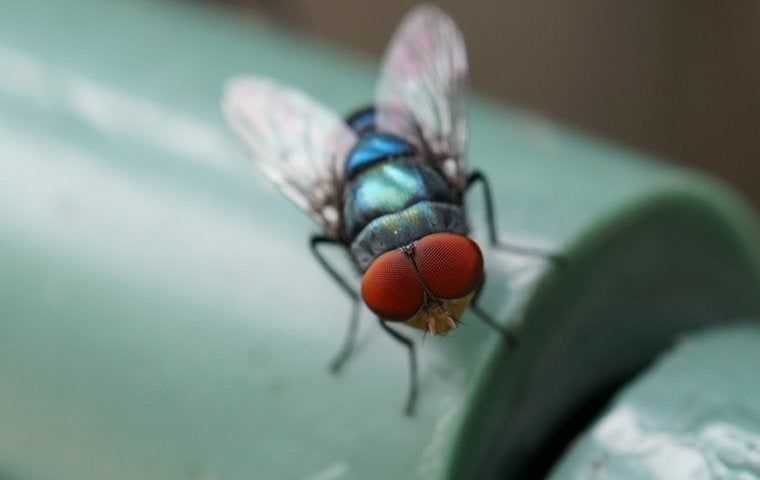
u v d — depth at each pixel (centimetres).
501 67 16
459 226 8
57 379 7
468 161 8
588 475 7
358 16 16
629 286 8
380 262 8
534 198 8
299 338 7
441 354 7
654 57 16
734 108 16
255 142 8
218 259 8
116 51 8
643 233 8
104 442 7
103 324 7
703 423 7
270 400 7
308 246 8
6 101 8
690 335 8
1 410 8
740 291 8
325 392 7
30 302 8
